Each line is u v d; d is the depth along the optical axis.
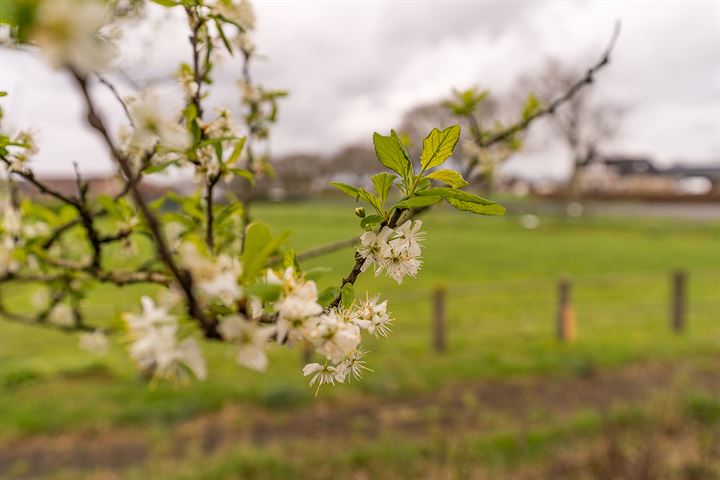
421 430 5.83
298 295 0.78
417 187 0.92
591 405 6.46
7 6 0.42
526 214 46.03
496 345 9.05
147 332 0.67
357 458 4.89
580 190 57.06
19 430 5.87
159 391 6.82
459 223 38.34
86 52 0.43
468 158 2.35
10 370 7.25
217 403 6.52
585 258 22.02
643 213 52.81
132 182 0.51
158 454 5.40
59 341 9.12
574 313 11.63
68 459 5.35
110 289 9.54
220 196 1.70
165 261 0.59
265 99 1.82
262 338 0.68
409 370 7.55
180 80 1.22
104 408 6.36
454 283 15.93
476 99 2.30
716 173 72.81
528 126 2.33
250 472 4.70
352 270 0.95
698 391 5.68
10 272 1.93
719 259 21.95
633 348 8.61
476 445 5.00
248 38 1.79
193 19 1.20
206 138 1.24
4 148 1.20
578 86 2.17
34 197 1.90
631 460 4.46
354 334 0.82
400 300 8.73
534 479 4.46
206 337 0.67
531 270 18.72
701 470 4.29
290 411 6.36
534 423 5.87
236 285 0.67
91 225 1.56
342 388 6.87
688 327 10.34
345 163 33.78
